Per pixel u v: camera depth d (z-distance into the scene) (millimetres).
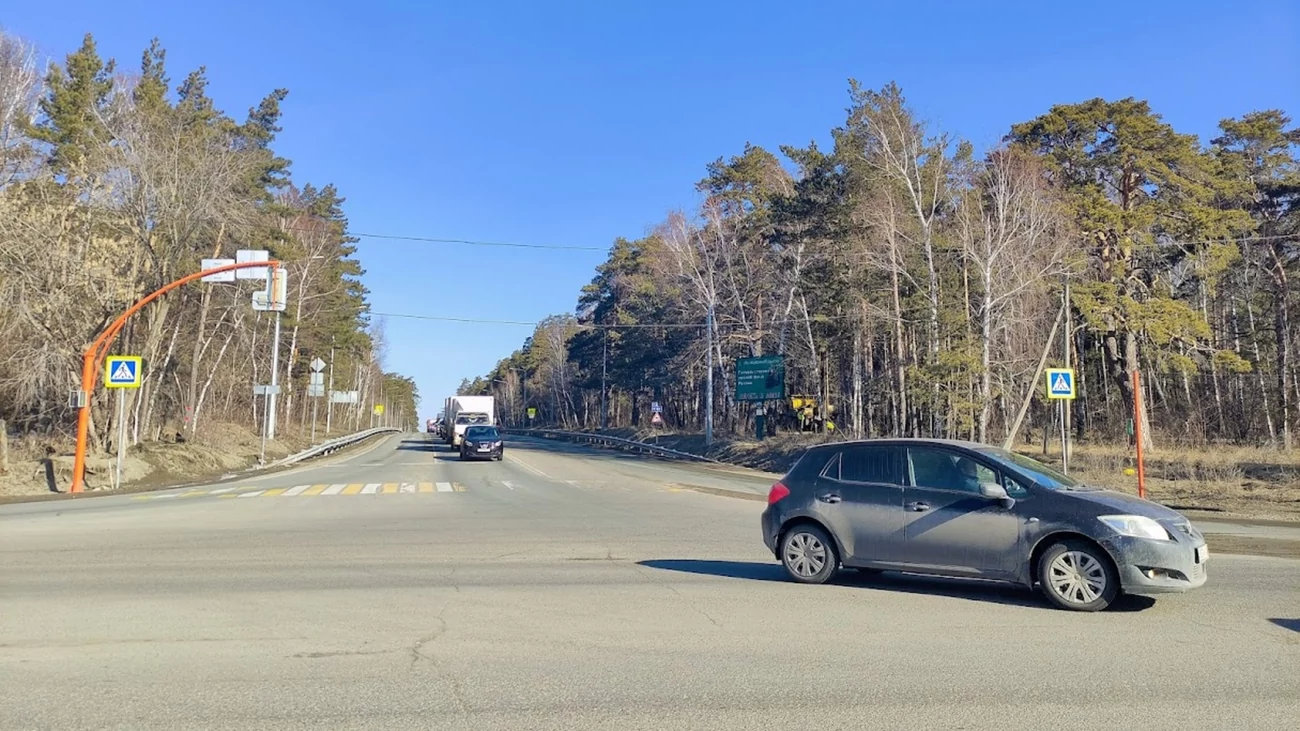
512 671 6289
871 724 5164
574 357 91688
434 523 16922
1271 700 5586
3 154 31781
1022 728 5090
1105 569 8195
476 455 41500
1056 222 33250
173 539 14258
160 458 32969
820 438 39938
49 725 5137
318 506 20984
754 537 14609
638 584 9898
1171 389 55062
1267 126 45406
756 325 53250
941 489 9156
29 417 32375
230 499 23188
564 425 109188
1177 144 37344
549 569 11078
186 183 31938
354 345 73812
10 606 8570
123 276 31250
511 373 159500
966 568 8844
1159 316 36031
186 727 5113
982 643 7090
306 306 60906
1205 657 6637
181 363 45188
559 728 5113
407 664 6473
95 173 30250
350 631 7531
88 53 35312
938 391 32438
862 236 39031
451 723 5195
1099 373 54500
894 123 36562
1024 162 35312
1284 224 44438
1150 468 29500
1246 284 48781
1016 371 34562
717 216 50656
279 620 7961
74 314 29719
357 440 67562
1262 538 15125
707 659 6609
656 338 68125
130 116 31234
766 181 52031
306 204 62406
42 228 28844
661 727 5125
